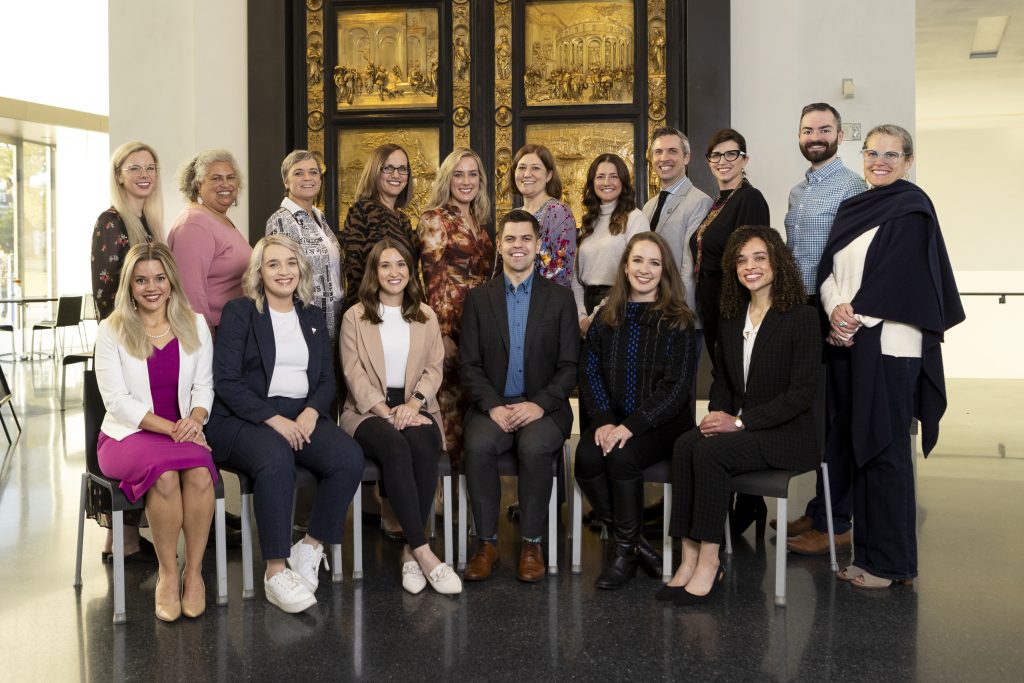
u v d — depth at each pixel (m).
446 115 6.00
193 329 3.18
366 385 3.44
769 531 3.88
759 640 2.69
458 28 5.98
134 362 3.11
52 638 2.75
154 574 3.38
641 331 3.43
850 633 2.74
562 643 2.68
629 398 3.42
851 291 3.27
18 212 13.11
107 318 3.14
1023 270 13.75
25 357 11.41
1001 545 3.67
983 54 9.91
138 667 2.53
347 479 3.16
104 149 14.23
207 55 6.05
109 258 3.46
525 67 5.98
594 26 5.92
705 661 2.54
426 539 3.19
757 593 3.11
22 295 12.80
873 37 5.64
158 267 3.12
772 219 5.70
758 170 5.69
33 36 10.55
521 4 5.93
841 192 3.53
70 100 12.86
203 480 2.95
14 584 3.26
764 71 5.66
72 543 3.77
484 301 3.59
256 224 6.02
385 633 2.76
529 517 3.27
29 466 5.29
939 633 2.74
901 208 3.16
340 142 6.10
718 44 5.63
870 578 3.16
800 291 3.26
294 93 6.07
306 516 4.17
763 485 3.05
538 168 3.87
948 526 3.96
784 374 3.21
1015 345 10.75
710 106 5.65
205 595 3.10
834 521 3.60
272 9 5.96
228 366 3.21
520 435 3.34
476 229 3.98
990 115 13.24
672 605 3.00
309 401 3.29
